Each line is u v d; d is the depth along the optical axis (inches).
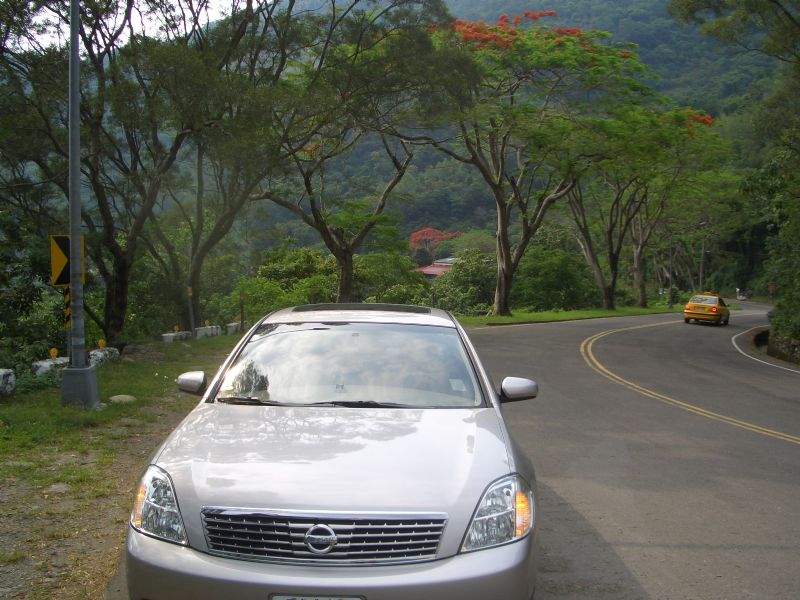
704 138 1610.5
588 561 194.5
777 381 677.9
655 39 4758.9
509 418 417.4
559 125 1195.3
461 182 4079.7
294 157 901.2
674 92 4023.1
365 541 124.5
